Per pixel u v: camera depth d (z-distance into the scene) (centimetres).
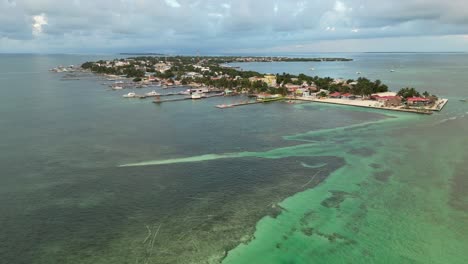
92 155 9612
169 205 6694
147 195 7112
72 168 8612
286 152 9750
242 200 6888
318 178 7925
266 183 7681
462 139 10769
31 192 7269
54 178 7994
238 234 5747
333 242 5534
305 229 5891
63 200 6912
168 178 7969
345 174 8131
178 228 5909
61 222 6106
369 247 5397
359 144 10419
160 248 5369
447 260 5081
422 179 7794
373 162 8881
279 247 5416
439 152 9581
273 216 6291
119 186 7544
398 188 7362
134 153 9769
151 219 6197
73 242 5534
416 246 5403
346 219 6181
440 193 7106
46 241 5566
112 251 5300
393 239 5594
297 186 7525
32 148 10294
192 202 6812
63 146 10494
